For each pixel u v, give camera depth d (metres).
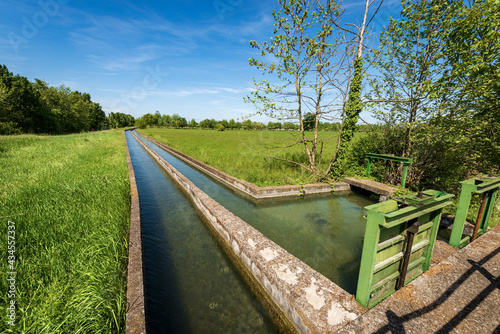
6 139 16.86
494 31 4.07
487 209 3.68
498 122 4.37
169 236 4.61
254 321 2.62
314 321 2.03
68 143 17.98
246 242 3.43
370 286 2.01
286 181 7.95
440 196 2.32
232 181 8.16
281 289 2.47
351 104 7.42
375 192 6.56
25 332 1.93
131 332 1.99
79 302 2.33
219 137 34.88
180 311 2.74
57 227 3.79
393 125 7.20
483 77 4.11
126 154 13.59
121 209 4.86
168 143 23.23
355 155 9.58
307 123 8.32
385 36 6.66
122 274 2.92
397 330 1.79
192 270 3.54
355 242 4.28
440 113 5.30
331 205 6.37
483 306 2.01
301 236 4.51
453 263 2.65
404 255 2.23
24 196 5.00
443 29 5.62
